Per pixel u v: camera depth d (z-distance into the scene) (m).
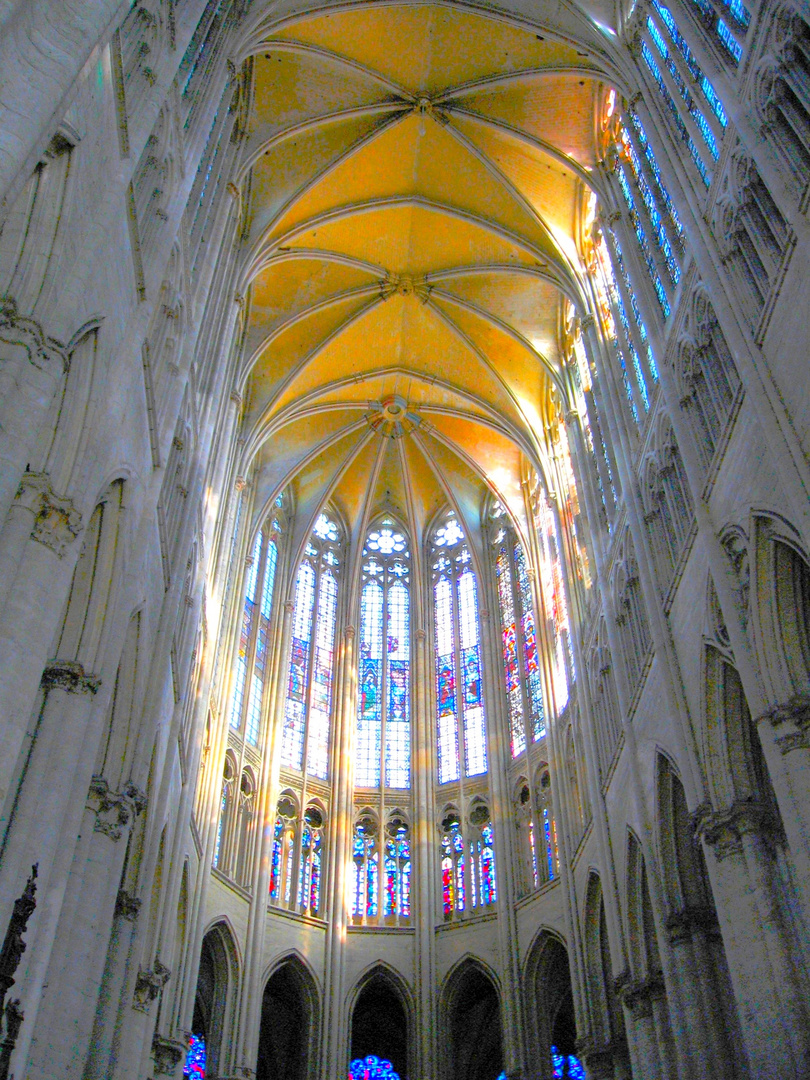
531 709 35.19
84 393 12.77
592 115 28.22
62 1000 13.92
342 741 36.62
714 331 19.19
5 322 10.46
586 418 30.50
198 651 26.69
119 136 13.43
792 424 15.23
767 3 16.19
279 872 32.84
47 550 11.12
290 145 30.11
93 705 13.69
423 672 38.91
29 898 10.02
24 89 10.02
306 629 38.88
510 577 39.16
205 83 21.47
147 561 17.52
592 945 27.94
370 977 32.34
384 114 29.98
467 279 34.53
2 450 9.74
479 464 39.62
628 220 25.59
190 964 25.88
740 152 17.55
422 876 34.19
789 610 16.28
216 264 25.88
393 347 37.41
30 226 11.30
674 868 21.28
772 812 17.86
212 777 29.80
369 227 33.31
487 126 29.58
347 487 41.72
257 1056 31.73
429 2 26.34
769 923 16.52
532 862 32.69
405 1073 34.44
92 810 15.89
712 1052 19.06
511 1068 29.45
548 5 25.62
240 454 33.81
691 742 19.41
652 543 22.72
